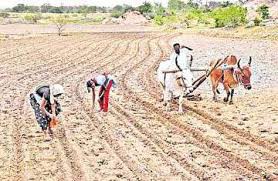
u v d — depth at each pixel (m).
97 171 11.92
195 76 25.30
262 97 20.03
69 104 19.25
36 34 65.88
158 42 51.75
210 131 15.39
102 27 93.06
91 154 13.20
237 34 56.62
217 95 20.64
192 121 16.62
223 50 39.66
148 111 18.30
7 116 17.30
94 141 14.38
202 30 67.38
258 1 93.69
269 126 15.66
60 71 29.00
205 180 11.43
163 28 86.50
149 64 32.88
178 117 17.17
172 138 14.76
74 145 13.94
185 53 17.56
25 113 17.75
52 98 14.67
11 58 35.78
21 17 121.94
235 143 14.18
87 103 19.47
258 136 14.66
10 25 91.88
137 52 41.34
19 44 48.19
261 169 12.09
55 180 11.36
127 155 13.15
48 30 77.44
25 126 15.94
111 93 21.69
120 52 41.38
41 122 14.80
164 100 19.11
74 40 54.75
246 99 19.77
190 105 18.83
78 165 12.37
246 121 16.34
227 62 18.81
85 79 25.84
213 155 13.22
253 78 24.69
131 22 114.88
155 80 25.70
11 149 13.61
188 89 19.08
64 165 12.33
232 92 18.89
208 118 17.06
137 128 15.93
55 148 13.69
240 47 42.38
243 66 18.73
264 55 35.53
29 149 13.55
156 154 13.27
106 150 13.55
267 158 12.97
